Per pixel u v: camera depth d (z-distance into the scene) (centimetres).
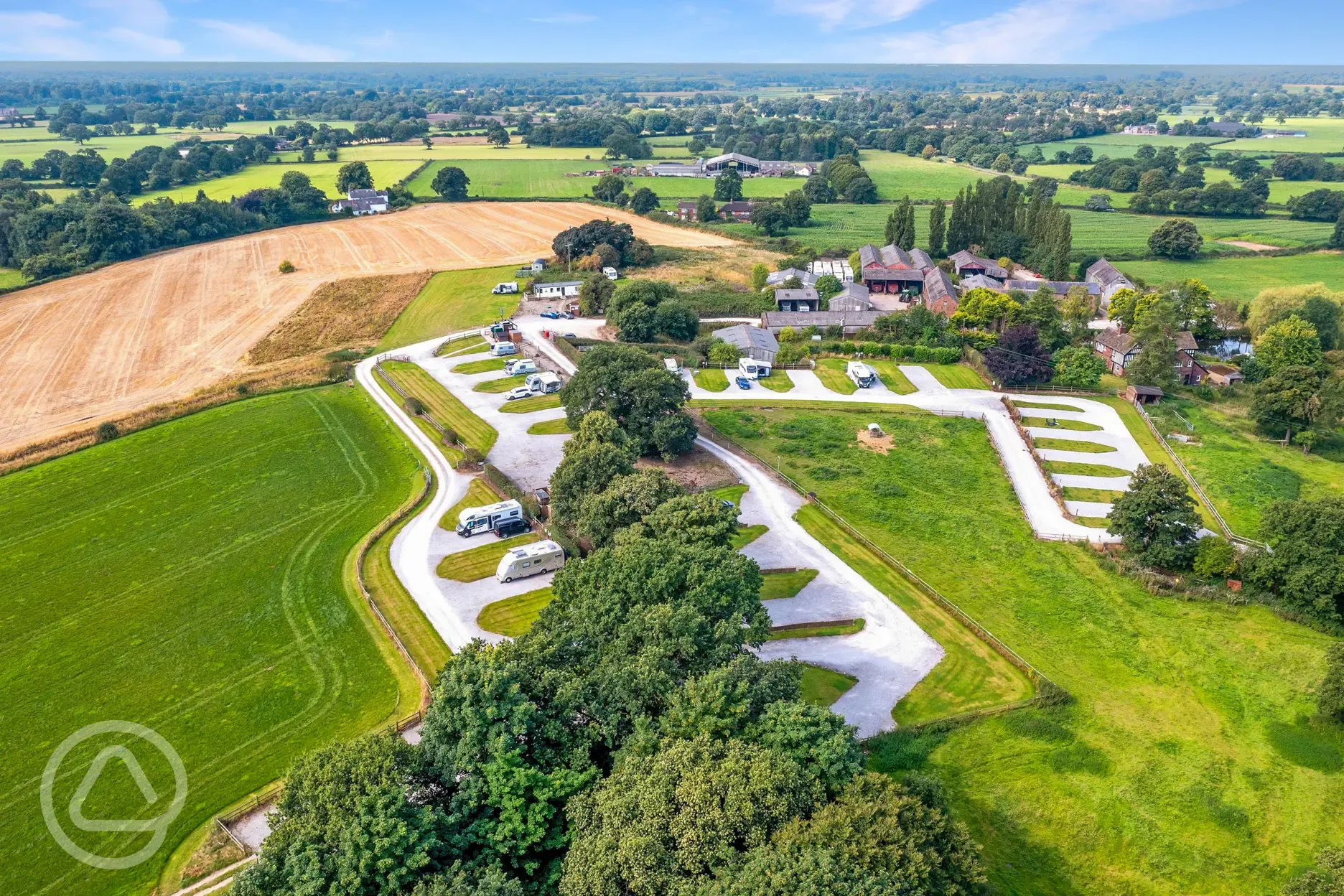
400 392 10400
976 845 3516
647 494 6191
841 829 3212
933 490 8375
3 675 5506
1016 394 10812
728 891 2938
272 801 4466
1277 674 5741
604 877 3181
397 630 5938
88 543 7081
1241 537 7481
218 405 10038
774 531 7494
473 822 3559
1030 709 5322
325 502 7825
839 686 5525
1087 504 8156
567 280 15425
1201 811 4600
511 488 7750
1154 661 5869
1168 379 10606
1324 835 4475
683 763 3509
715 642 4491
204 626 6009
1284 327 11181
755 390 10881
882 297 15400
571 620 4853
